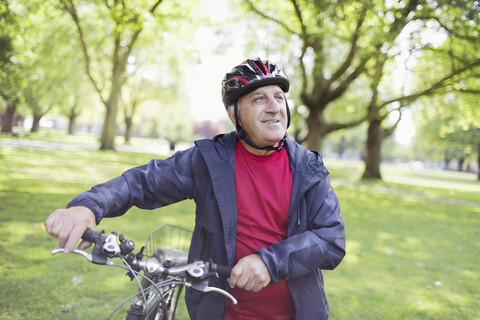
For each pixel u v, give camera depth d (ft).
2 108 94.68
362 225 24.90
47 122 258.78
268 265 3.80
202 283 3.76
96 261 3.54
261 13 49.16
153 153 85.81
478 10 23.89
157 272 3.88
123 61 71.15
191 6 57.16
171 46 81.15
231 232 4.46
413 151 266.77
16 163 36.73
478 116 44.88
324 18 30.01
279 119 4.52
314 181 4.60
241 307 4.78
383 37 27.68
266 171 4.66
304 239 4.15
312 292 4.58
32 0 32.09
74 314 9.20
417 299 12.55
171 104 124.47
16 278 10.94
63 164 40.81
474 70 33.88
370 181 68.74
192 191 4.80
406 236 22.48
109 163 47.34
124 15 31.83
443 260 17.70
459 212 36.83
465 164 256.32
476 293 13.51
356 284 13.58
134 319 4.28
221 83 4.79
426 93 43.04
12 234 14.78
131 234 16.24
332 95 51.24
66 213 3.64
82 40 61.62
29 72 70.38
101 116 165.78
